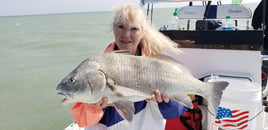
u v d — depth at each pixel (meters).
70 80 1.69
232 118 2.45
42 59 16.27
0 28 51.69
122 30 2.01
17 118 7.72
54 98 9.16
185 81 1.90
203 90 1.94
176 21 4.13
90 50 19.06
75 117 1.99
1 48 22.02
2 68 13.96
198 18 4.37
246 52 2.95
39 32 36.75
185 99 1.91
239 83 2.66
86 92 1.67
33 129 7.07
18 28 50.12
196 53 3.18
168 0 3.86
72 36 28.66
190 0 3.87
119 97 1.69
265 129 2.93
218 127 2.56
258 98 2.43
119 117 2.06
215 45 3.07
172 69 1.89
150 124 2.14
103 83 1.67
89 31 33.75
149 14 4.12
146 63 1.83
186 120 2.89
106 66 1.72
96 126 2.10
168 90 1.85
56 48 20.72
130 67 1.78
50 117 7.70
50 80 11.32
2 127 7.23
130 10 2.02
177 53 2.99
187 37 3.19
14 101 9.03
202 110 2.93
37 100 9.03
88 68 1.69
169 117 2.15
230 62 3.05
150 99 1.89
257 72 2.96
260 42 2.86
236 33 2.95
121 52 1.87
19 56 17.62
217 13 4.38
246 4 4.35
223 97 2.46
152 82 1.81
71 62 15.05
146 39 2.19
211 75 2.96
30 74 12.44
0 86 10.66
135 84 1.77
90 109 1.88
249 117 2.41
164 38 2.40
